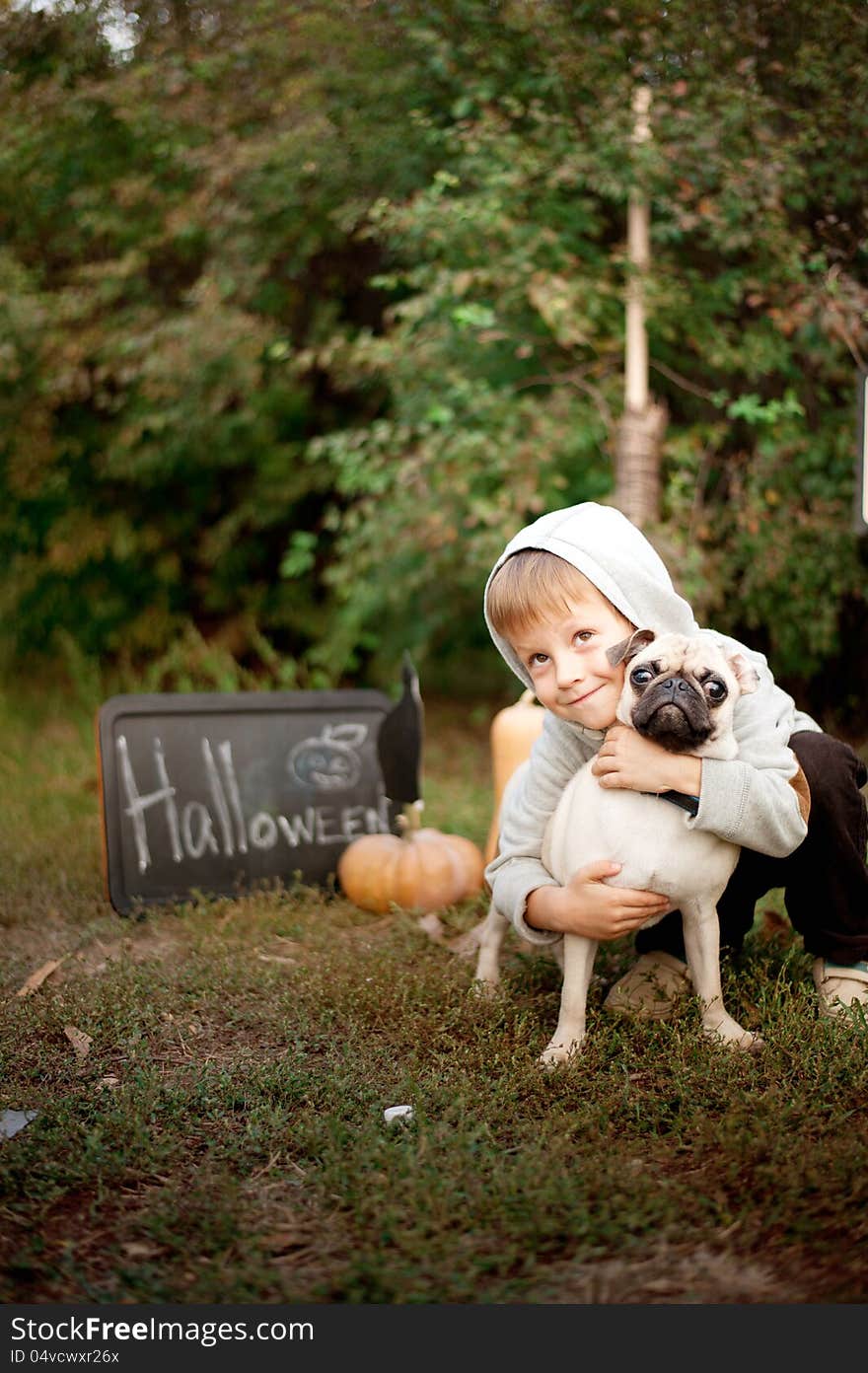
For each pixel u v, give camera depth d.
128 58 6.33
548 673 2.72
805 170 5.04
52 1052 2.92
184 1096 2.63
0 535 7.88
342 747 4.51
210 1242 2.09
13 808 5.41
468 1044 2.88
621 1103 2.52
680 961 3.07
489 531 5.86
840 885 2.84
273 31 5.89
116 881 4.18
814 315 5.21
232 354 6.83
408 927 3.79
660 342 6.07
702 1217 2.13
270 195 6.38
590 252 5.75
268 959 3.60
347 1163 2.29
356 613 6.81
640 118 5.03
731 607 5.98
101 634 8.05
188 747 4.35
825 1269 1.99
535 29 5.09
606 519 2.79
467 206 5.49
